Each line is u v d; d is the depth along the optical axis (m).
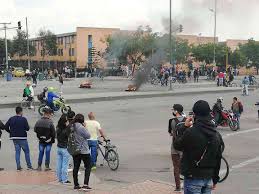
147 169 13.72
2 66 104.75
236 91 48.66
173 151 10.23
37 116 26.95
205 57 95.12
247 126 24.30
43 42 107.50
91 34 103.81
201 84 59.31
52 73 78.12
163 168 13.89
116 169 13.57
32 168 13.37
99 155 15.84
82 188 10.04
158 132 21.70
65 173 11.09
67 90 46.53
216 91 46.84
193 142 5.68
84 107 32.31
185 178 5.82
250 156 15.99
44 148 13.11
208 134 5.70
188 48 88.12
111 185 11.06
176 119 10.59
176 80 64.06
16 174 12.35
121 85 55.69
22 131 13.06
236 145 18.38
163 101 37.22
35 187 10.40
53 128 13.07
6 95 39.50
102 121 25.42
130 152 16.55
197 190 5.76
